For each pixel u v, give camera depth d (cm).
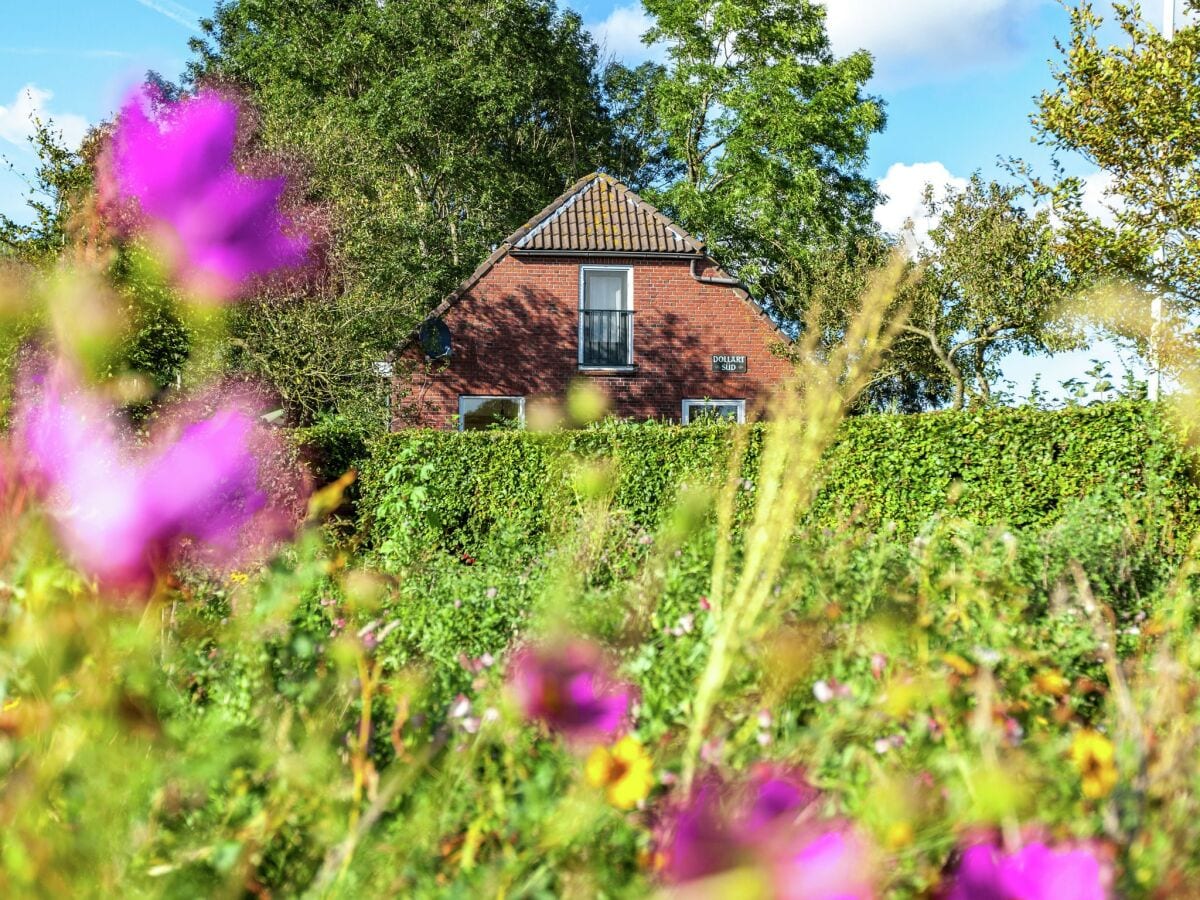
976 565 326
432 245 2458
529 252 2061
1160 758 165
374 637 258
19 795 130
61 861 131
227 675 207
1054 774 169
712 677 153
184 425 128
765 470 158
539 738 193
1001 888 129
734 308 2125
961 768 154
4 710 153
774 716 188
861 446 1190
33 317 118
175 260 118
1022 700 231
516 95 2777
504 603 438
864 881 127
